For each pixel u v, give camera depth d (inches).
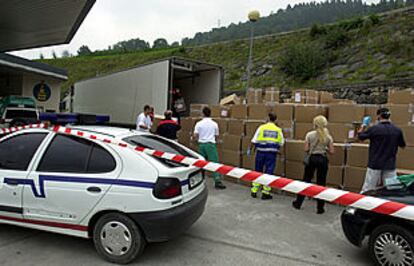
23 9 323.9
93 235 139.1
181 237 166.4
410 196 137.6
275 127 246.4
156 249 151.3
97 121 422.6
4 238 157.9
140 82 425.4
